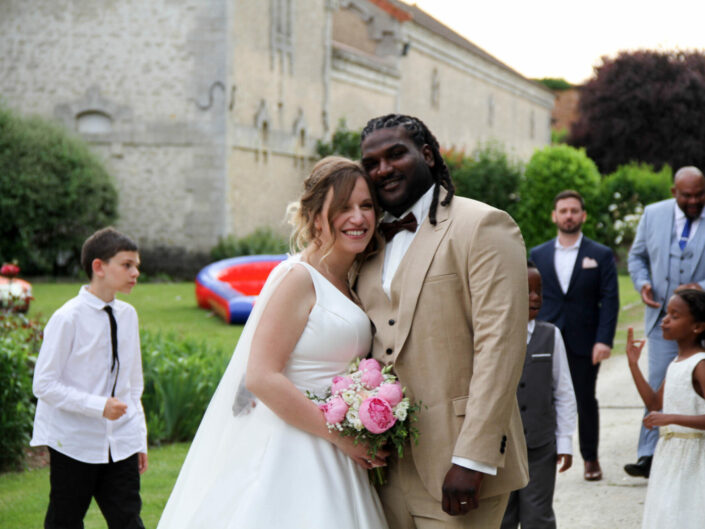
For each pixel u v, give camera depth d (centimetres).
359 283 300
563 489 543
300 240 297
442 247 277
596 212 2536
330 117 2559
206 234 2011
